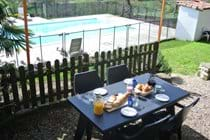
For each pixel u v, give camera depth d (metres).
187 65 8.00
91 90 4.05
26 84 4.48
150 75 4.45
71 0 21.19
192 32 12.09
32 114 4.61
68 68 4.90
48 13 18.47
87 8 20.31
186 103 5.18
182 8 12.13
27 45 4.52
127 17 19.58
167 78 6.19
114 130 3.04
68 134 4.10
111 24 16.78
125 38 12.70
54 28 16.05
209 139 4.09
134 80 3.96
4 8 4.16
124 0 21.27
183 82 6.30
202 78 6.60
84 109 3.25
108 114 3.15
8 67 4.39
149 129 3.06
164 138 3.48
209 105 5.16
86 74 4.22
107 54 5.38
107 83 4.46
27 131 4.15
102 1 21.64
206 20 12.24
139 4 21.25
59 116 4.61
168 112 3.96
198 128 4.37
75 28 16.06
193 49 10.28
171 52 9.70
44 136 4.04
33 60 8.53
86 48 10.70
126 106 3.35
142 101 3.49
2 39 4.19
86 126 3.67
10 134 4.05
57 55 9.43
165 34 13.30
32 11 17.80
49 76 4.72
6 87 4.19
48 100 4.93
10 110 4.29
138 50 6.00
